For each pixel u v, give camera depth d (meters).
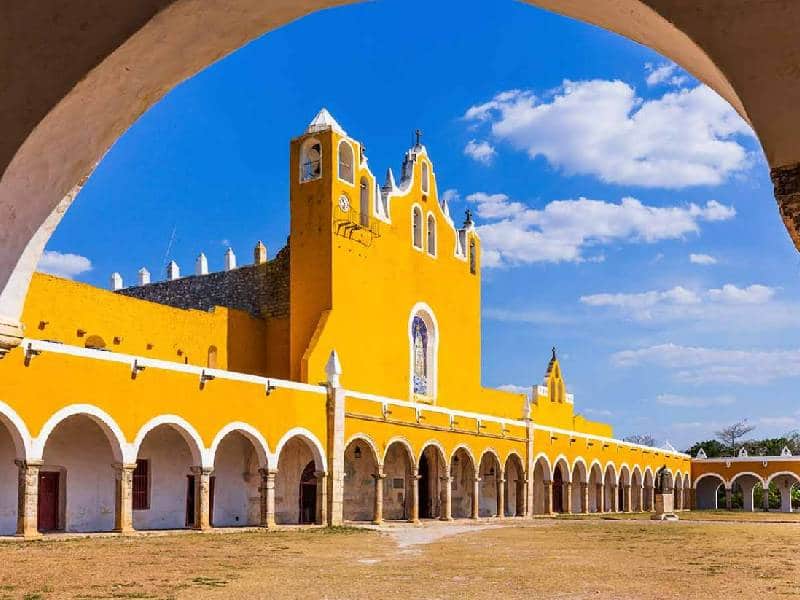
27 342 26.33
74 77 4.79
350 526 38.22
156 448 35.56
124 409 29.44
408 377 49.56
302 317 44.38
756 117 4.23
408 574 19.61
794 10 4.00
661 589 17.38
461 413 48.59
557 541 32.06
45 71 4.81
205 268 50.97
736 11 4.08
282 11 4.99
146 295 52.59
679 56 4.58
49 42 4.77
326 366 39.47
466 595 16.11
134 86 5.14
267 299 47.19
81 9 4.70
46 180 5.34
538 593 16.58
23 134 4.89
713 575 20.12
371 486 45.25
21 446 26.06
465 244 57.66
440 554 25.41
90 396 28.31
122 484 29.14
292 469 41.19
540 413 70.00
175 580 17.52
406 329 49.88
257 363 45.81
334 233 44.25
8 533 29.19
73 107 4.96
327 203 44.44
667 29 4.30
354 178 46.31
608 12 4.60
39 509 30.75
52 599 14.59
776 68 4.11
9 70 4.85
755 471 84.31
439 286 53.88
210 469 32.44
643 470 76.31
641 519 55.56
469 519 48.50
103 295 37.09
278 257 47.31
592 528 42.38
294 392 36.94
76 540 26.70
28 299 34.00
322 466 38.06
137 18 4.64
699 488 92.50
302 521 41.34
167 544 26.42
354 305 45.25
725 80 4.25
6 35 4.80
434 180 54.78
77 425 32.19
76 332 35.75
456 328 55.56
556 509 68.31
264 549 25.62
